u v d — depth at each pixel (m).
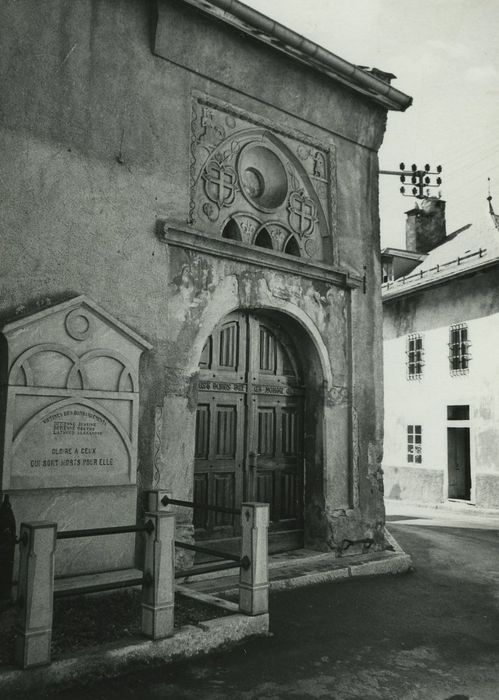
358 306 8.55
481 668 4.64
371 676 4.44
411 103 8.93
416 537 10.99
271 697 4.04
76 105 6.09
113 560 5.78
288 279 7.78
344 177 8.66
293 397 8.11
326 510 7.83
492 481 16.53
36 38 5.89
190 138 6.96
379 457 8.48
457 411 18.62
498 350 16.75
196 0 6.64
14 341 5.38
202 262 6.92
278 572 7.02
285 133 8.00
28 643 3.86
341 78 8.17
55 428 5.54
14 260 5.55
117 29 6.46
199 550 5.24
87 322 5.82
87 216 6.05
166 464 6.35
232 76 7.37
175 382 6.52
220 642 4.80
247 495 7.45
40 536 3.95
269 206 8.02
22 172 5.68
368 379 8.54
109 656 4.19
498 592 6.94
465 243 20.09
